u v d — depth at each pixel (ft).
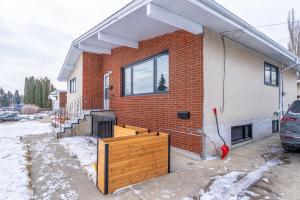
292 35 72.69
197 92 16.88
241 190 10.88
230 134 19.77
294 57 29.04
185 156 17.54
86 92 33.94
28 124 51.26
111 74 31.83
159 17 13.88
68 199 10.36
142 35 21.71
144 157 12.37
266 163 15.38
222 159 16.56
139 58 24.57
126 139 12.43
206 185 11.55
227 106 19.51
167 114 19.94
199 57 16.79
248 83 23.22
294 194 10.43
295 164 15.08
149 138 12.65
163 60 21.08
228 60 19.77
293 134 16.49
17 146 23.26
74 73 41.01
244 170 13.87
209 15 14.93
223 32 18.42
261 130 25.75
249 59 23.45
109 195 10.59
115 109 30.37
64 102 88.12
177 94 18.81
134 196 10.39
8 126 46.01
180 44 18.71
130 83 27.12
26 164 16.49
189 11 14.38
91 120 29.99
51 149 21.29
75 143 23.94
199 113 16.66
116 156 11.12
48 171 14.65
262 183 11.72
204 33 16.93
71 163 16.46
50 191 11.39
